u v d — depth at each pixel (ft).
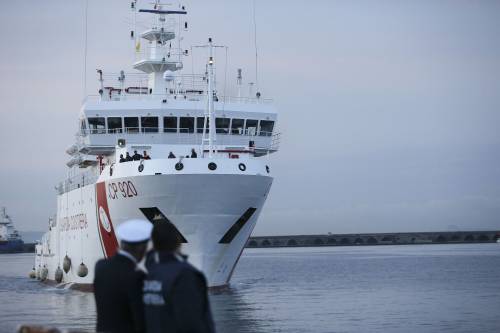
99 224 183.73
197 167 158.40
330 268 362.53
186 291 45.50
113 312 48.47
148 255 48.88
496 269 323.78
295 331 135.13
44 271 256.73
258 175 164.25
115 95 205.87
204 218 162.30
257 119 199.93
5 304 182.70
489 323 145.18
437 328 138.82
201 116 193.77
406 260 429.38
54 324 141.79
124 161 173.37
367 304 181.98
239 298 185.68
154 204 162.30
